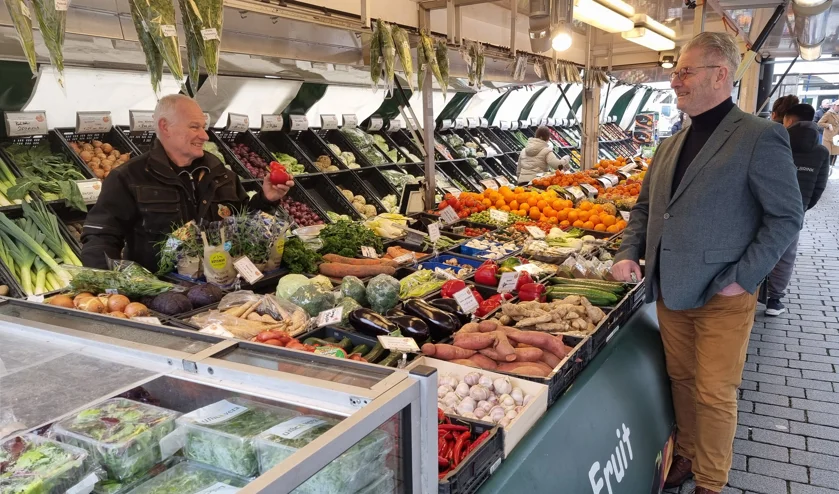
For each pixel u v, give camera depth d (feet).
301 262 10.07
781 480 10.03
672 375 9.71
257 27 9.68
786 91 56.65
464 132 29.73
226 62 12.80
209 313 7.59
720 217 8.21
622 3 14.48
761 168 7.85
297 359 4.08
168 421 3.84
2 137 12.58
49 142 13.30
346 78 17.58
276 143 19.17
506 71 18.07
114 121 14.66
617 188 20.89
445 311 8.40
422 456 3.76
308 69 14.08
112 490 3.56
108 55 10.66
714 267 8.30
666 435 9.01
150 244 9.64
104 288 7.77
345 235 11.85
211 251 8.59
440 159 25.57
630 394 8.21
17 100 12.26
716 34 8.39
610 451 7.06
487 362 7.29
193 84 7.95
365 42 12.29
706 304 8.66
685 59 8.52
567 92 38.24
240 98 16.88
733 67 8.38
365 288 9.02
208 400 3.92
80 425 3.74
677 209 8.61
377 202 19.03
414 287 9.80
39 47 8.86
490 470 5.16
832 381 13.80
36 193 11.55
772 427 11.79
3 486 3.25
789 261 17.85
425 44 13.10
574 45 26.04
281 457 3.32
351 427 3.09
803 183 16.61
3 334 4.92
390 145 23.77
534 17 14.05
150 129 15.21
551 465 5.83
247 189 15.98
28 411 3.86
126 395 4.03
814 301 19.89
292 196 17.10
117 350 4.45
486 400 6.45
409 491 3.74
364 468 3.41
